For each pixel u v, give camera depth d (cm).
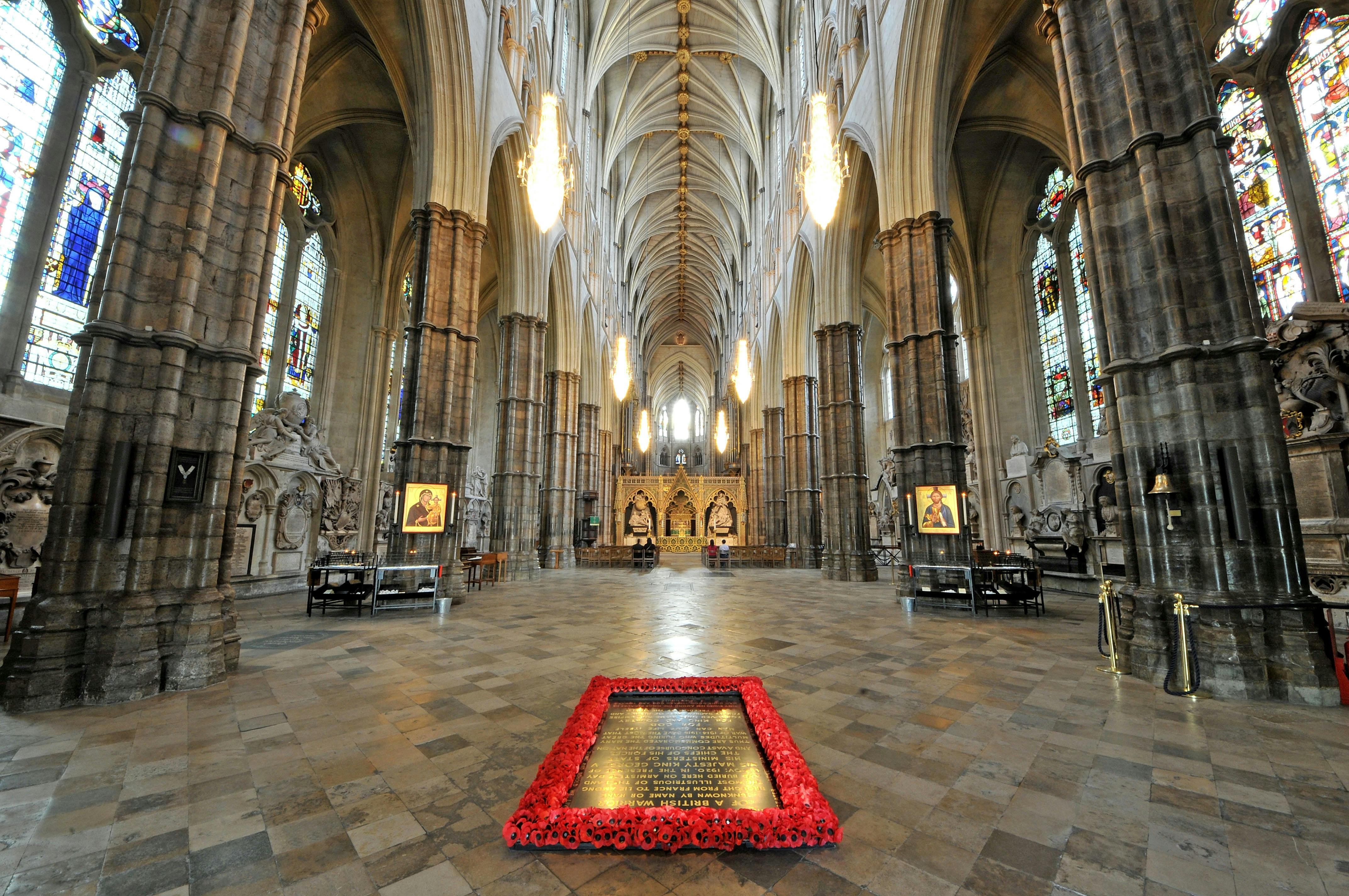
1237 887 222
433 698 475
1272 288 991
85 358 505
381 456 1825
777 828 241
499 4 1359
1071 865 238
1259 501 523
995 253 1856
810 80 2052
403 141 1712
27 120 886
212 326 571
